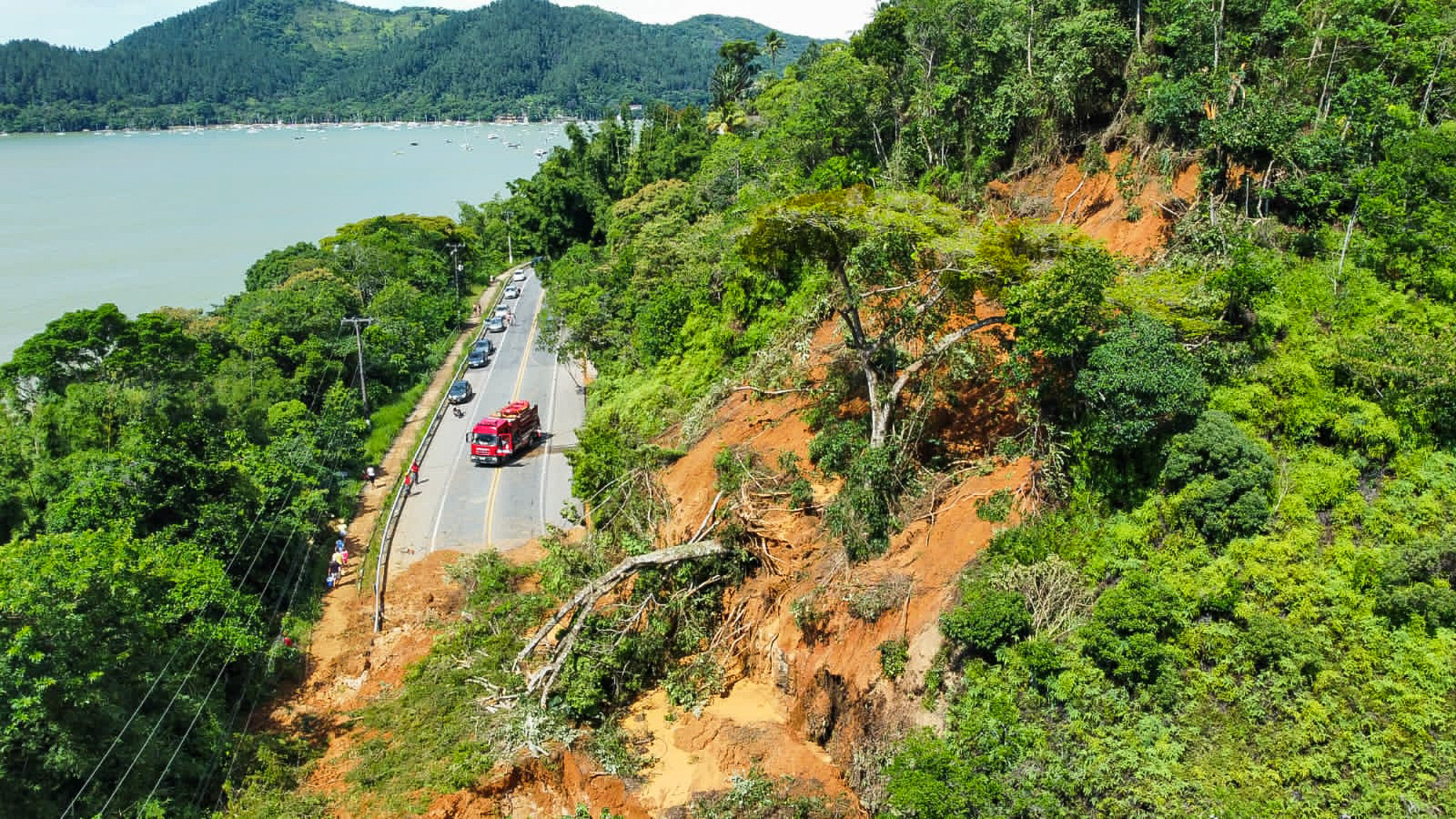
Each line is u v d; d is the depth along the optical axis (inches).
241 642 1009.5
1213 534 780.0
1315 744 650.2
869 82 1744.6
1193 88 1140.5
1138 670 701.3
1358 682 672.4
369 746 987.9
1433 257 912.9
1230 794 635.5
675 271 1838.1
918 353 1088.8
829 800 802.2
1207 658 715.4
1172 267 1035.9
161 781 873.5
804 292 1385.3
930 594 842.2
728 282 1536.7
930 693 775.1
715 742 905.5
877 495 940.6
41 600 836.0
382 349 2260.1
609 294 2038.6
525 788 922.7
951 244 919.7
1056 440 885.2
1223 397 858.8
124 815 831.1
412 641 1200.2
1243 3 1168.8
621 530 1134.4
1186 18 1195.9
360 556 1422.2
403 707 1055.0
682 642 999.6
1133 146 1246.3
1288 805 625.9
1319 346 876.0
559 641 1070.4
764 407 1256.8
